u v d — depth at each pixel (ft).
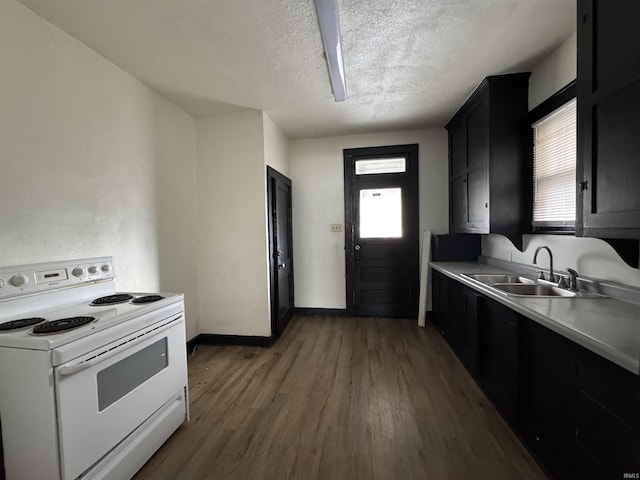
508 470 4.77
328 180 12.99
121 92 7.16
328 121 11.02
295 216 13.17
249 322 10.11
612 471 3.36
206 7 5.20
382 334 10.96
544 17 5.67
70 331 3.95
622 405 3.23
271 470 4.86
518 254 8.58
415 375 7.89
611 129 3.92
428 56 6.95
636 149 3.54
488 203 8.08
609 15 3.92
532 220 7.79
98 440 4.17
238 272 10.11
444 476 4.67
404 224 12.62
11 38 4.89
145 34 5.91
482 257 10.89
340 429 5.82
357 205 12.92
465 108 9.65
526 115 7.84
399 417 6.15
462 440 5.46
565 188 6.60
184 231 9.58
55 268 5.34
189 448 5.38
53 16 5.32
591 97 4.24
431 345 9.86
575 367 3.96
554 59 6.79
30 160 5.17
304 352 9.49
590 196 4.28
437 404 6.57
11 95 4.90
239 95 8.69
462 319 8.36
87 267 5.97
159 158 8.47
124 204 7.22
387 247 12.80
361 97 9.10
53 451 3.73
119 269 7.07
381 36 6.18
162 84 7.96
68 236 5.83
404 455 5.12
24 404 3.77
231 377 7.95
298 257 13.26
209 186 10.16
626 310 4.71
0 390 3.86
